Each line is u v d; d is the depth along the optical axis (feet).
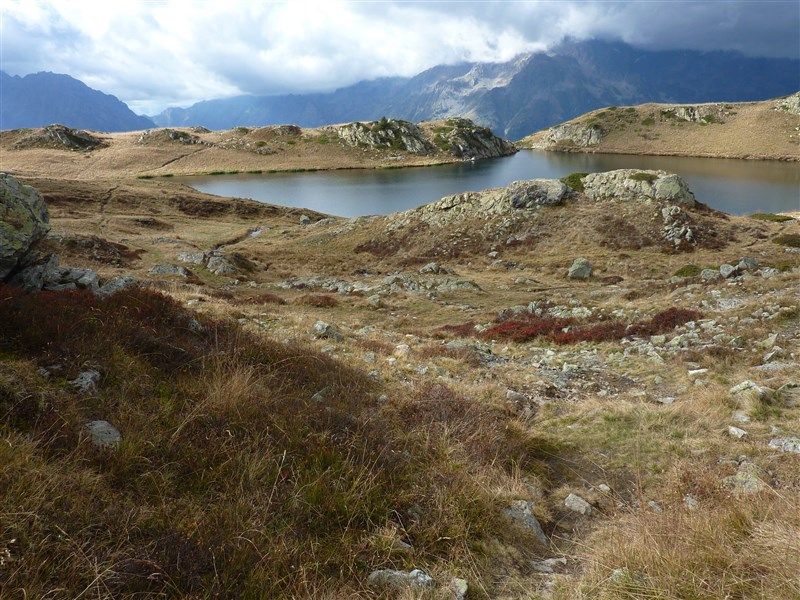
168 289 82.74
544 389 39.78
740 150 564.30
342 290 117.80
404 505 17.81
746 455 23.94
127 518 12.89
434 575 14.56
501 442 25.86
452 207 201.05
